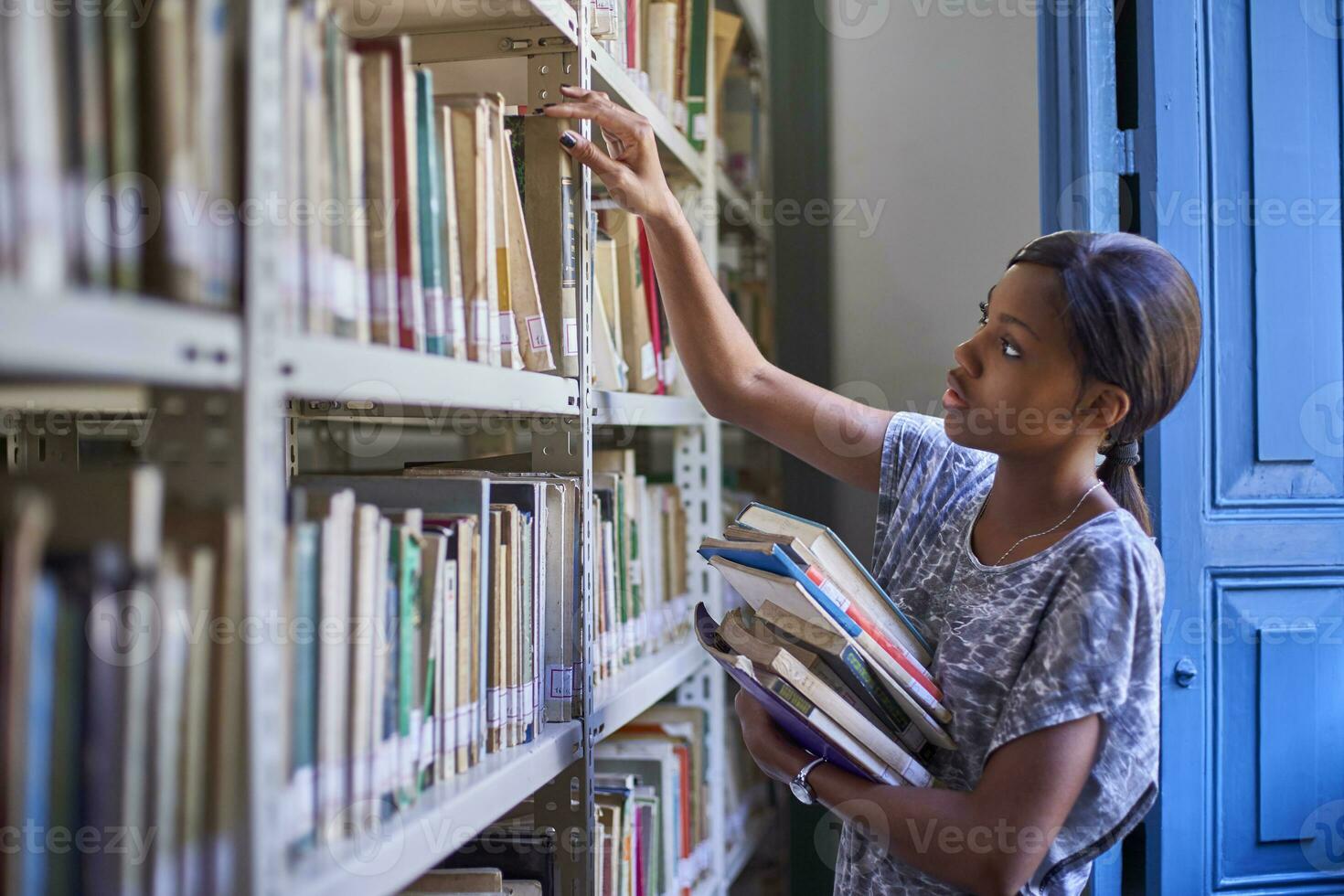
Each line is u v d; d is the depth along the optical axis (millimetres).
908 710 1034
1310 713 1728
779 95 2180
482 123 978
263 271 623
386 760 803
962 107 2086
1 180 485
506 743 1030
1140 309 963
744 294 2312
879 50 2131
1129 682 977
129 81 578
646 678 1464
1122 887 1799
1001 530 1083
